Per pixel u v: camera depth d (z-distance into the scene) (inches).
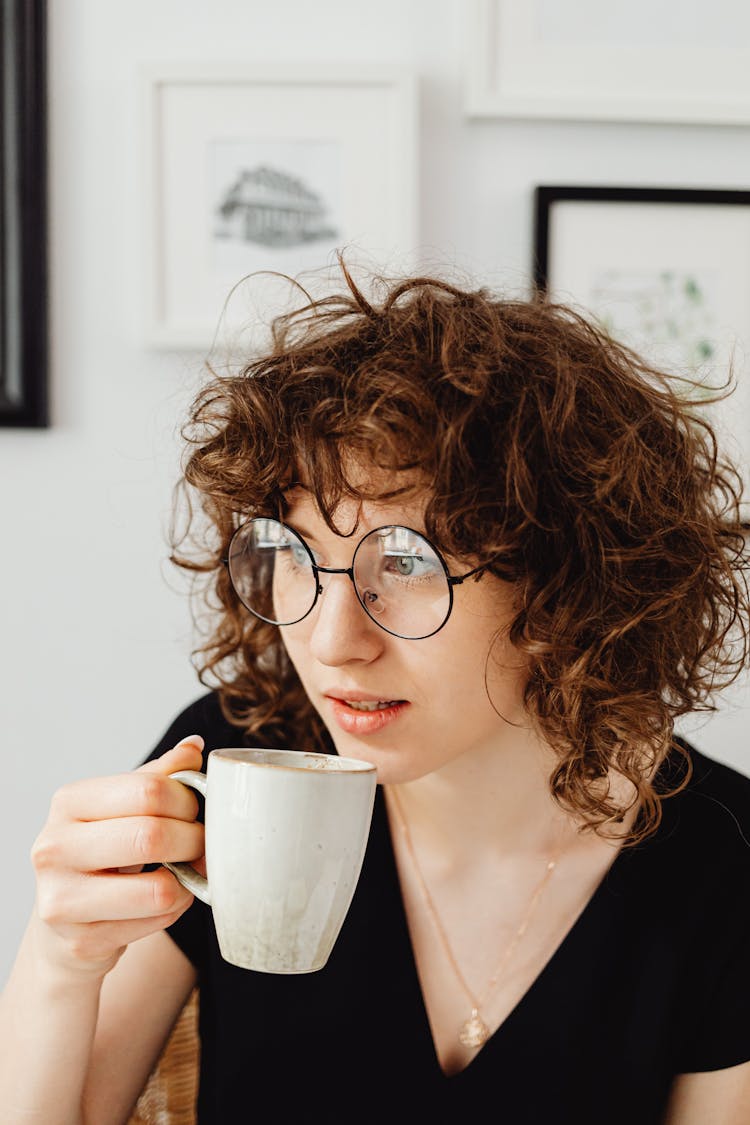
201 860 28.2
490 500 29.9
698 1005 37.1
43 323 55.4
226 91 55.8
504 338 32.7
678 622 34.9
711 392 57.0
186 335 55.7
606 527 32.1
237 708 43.4
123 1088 37.2
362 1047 36.8
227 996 38.4
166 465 56.9
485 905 37.9
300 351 32.5
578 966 36.4
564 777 33.9
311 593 30.5
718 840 38.6
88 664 57.1
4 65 54.9
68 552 56.9
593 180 57.6
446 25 56.9
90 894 27.6
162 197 55.9
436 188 57.1
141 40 56.4
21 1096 31.1
